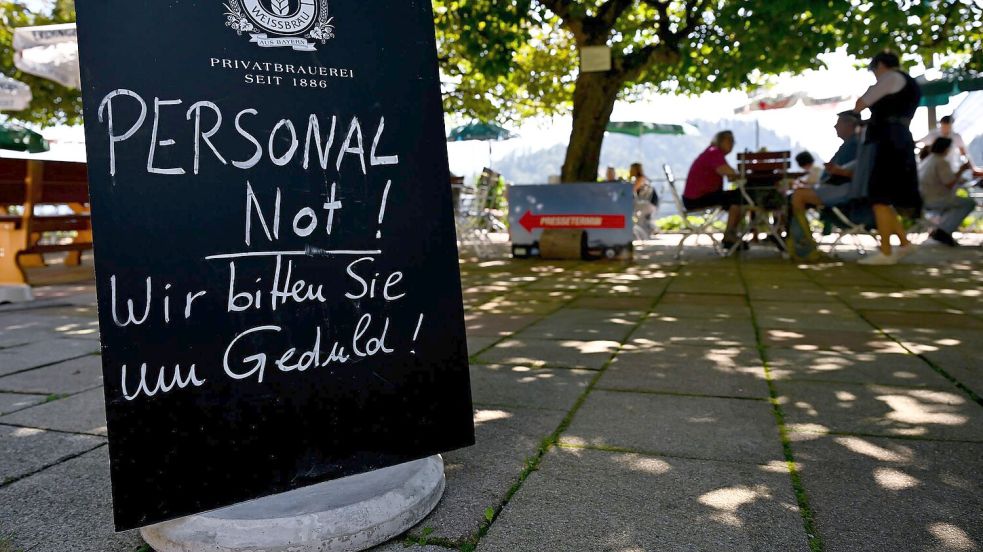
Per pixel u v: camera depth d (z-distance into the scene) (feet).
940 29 33.50
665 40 31.22
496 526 5.85
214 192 5.57
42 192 22.57
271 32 5.80
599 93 31.12
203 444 5.48
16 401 10.24
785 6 26.05
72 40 31.73
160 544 5.56
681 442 7.73
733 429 8.13
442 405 6.57
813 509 6.00
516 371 11.19
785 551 5.32
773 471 6.85
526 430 8.26
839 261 27.25
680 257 29.63
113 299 5.17
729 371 10.82
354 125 6.18
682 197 29.86
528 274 25.25
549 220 30.01
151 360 5.30
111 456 5.13
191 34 5.47
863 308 16.51
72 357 13.42
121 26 5.20
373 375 6.23
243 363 5.66
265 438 5.72
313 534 5.41
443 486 6.49
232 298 5.63
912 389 9.62
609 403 9.30
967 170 36.91
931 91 41.78
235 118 5.65
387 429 6.26
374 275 6.27
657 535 5.61
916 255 28.68
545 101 51.90
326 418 5.99
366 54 6.25
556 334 14.17
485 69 30.22
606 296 19.53
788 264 26.66
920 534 5.53
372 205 6.27
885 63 24.34
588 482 6.69
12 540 5.85
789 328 14.24
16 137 48.19
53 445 8.23
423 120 6.54
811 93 48.44
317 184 6.01
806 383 10.03
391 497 5.81
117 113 5.18
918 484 6.47
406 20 6.46
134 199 5.25
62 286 25.63
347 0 6.17
